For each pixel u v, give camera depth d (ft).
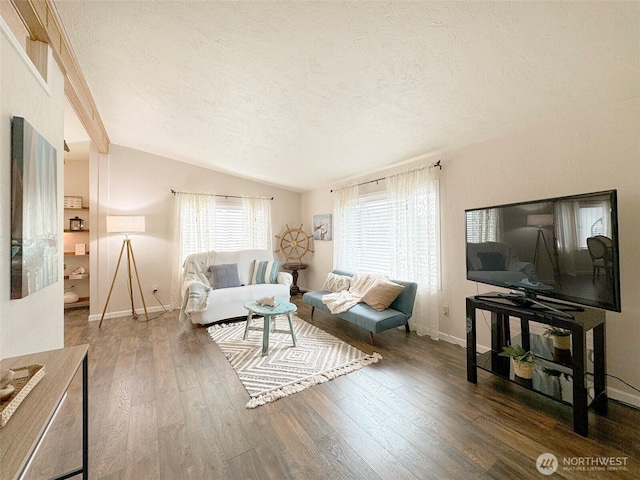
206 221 15.43
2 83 3.89
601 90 5.95
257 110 8.84
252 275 14.65
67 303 14.12
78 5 5.40
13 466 2.07
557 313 5.86
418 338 10.35
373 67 6.21
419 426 5.58
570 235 5.85
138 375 7.64
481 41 5.10
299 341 10.07
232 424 5.65
